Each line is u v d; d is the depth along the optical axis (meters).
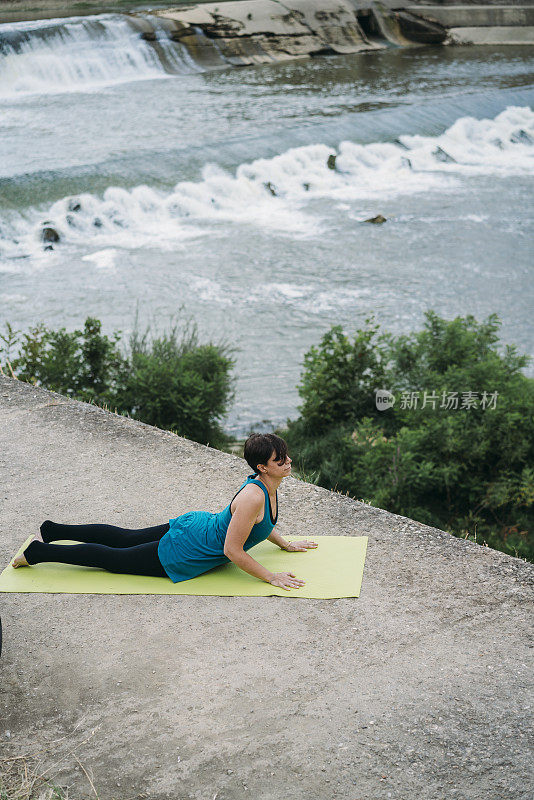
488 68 37.62
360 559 4.02
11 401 6.17
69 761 2.87
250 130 26.44
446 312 15.77
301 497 4.70
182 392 10.39
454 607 3.64
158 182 22.19
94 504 4.62
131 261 18.27
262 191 22.97
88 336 10.38
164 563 3.89
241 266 18.05
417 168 26.19
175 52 34.56
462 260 18.45
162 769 2.82
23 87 30.34
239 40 36.31
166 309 15.70
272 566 3.98
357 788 2.72
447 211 21.98
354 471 9.30
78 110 27.89
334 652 3.36
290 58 37.50
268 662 3.31
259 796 2.70
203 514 3.96
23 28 31.22
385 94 32.06
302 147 25.38
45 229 19.11
